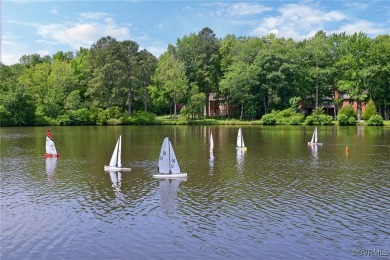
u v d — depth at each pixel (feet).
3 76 471.21
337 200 99.60
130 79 428.97
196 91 443.32
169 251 68.69
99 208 92.99
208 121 428.56
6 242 72.54
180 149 199.82
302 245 71.26
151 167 145.48
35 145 216.74
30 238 74.38
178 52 485.97
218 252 68.33
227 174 132.77
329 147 209.36
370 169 142.31
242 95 442.50
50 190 109.81
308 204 96.12
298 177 127.95
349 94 436.35
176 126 398.83
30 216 86.94
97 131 322.75
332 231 77.87
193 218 85.71
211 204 96.37
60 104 444.96
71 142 231.71
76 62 499.92
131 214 88.53
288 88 436.76
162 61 473.26
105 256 66.74
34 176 128.67
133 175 130.52
